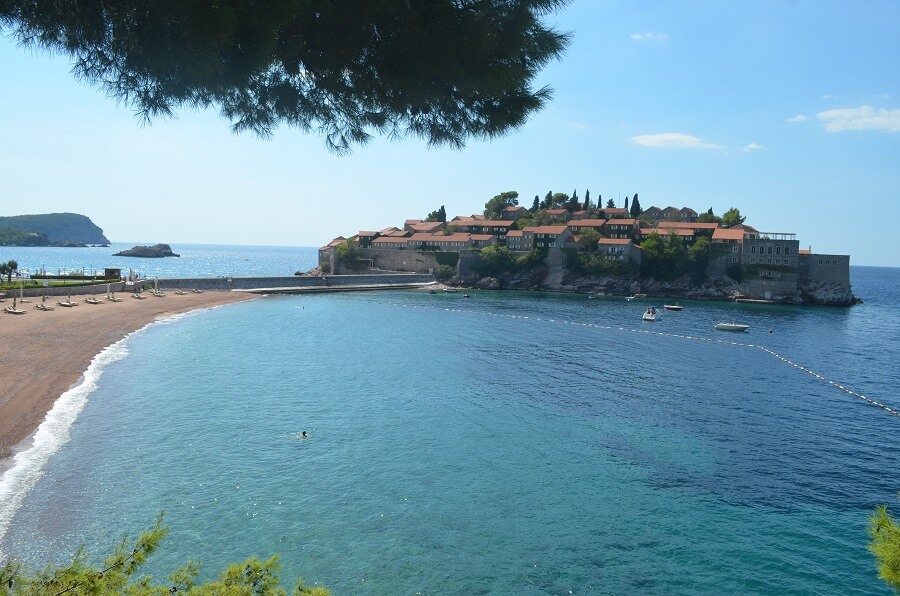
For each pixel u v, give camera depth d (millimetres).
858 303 176375
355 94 11000
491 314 126625
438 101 11203
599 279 187875
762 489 37000
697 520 32750
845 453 43906
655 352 85000
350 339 86938
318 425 45625
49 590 9164
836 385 67188
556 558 28594
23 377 52625
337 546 28688
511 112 11219
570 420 49594
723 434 47438
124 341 75250
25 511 29688
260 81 10336
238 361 67500
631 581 27062
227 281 150375
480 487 35875
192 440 40906
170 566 26156
